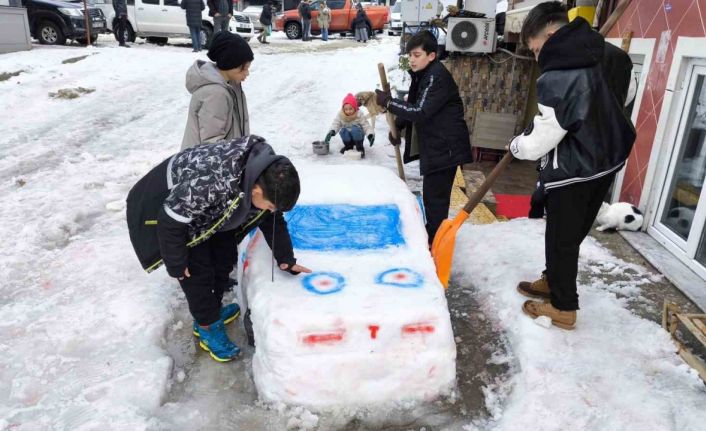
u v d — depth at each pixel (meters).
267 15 17.25
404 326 2.31
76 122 7.35
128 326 2.91
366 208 3.07
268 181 2.04
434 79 3.49
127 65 10.81
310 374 2.28
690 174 3.92
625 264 3.81
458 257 3.86
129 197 2.36
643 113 4.45
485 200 4.92
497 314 3.17
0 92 8.45
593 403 2.38
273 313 2.30
